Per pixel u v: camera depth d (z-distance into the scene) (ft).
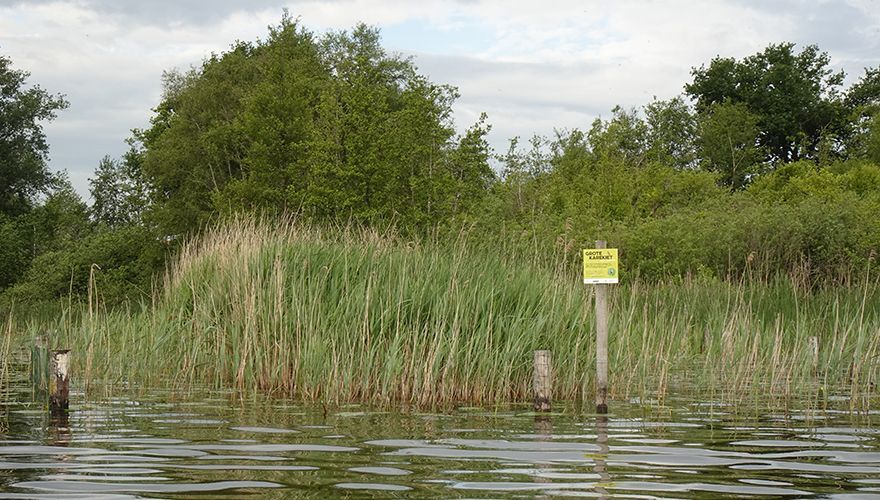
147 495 26.23
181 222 176.65
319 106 116.06
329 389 47.55
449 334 48.73
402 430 38.32
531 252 58.70
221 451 33.19
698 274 104.99
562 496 26.35
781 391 51.96
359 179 108.99
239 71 193.06
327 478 28.63
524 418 42.06
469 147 111.14
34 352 49.88
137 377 55.67
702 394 50.72
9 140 226.17
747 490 27.27
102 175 302.86
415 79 115.85
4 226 194.49
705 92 279.08
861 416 42.98
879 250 107.34
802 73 276.00
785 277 81.10
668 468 30.55
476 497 26.23
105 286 157.38
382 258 54.70
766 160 271.90
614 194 165.27
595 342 51.62
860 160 228.43
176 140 183.01
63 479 28.32
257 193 144.05
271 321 52.54
